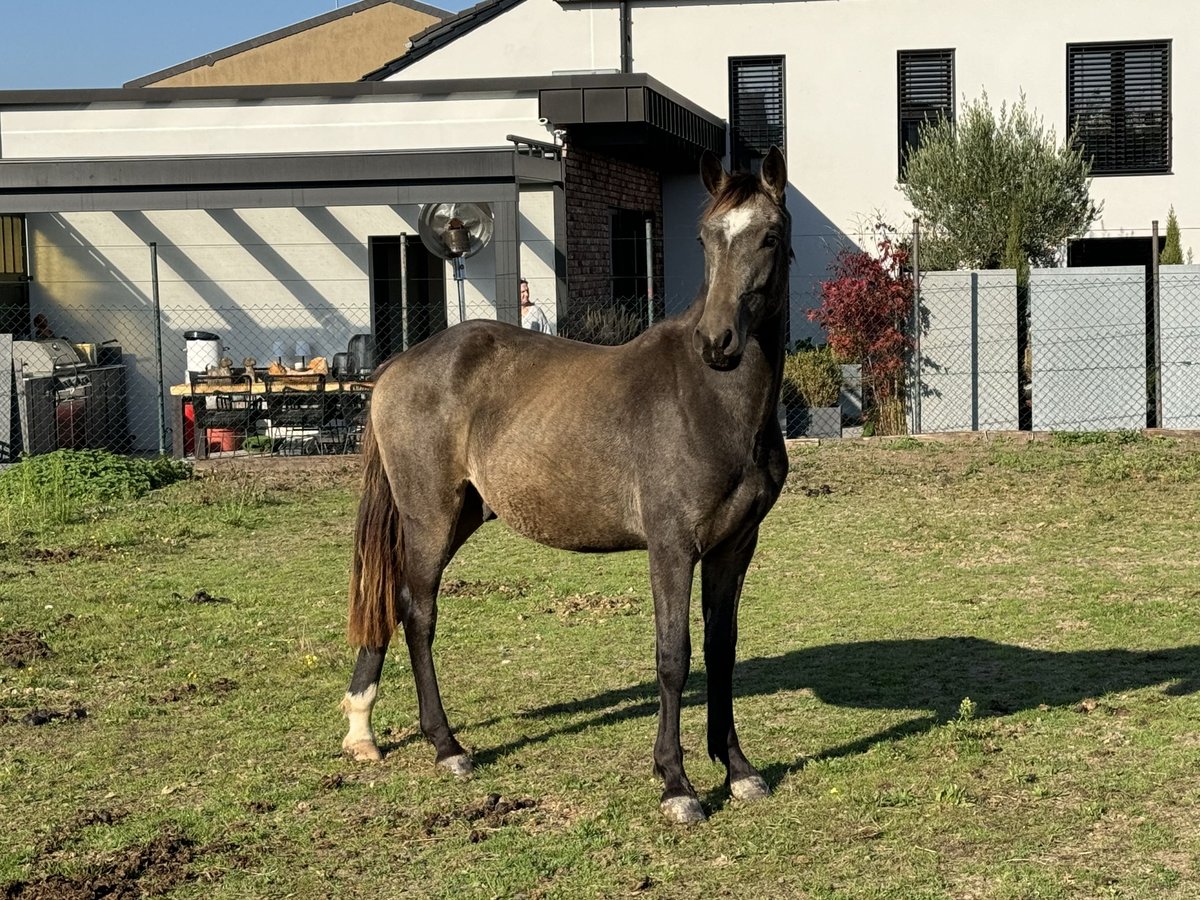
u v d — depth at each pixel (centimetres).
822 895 425
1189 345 1598
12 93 1633
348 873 455
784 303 479
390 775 550
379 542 565
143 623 809
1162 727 568
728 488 480
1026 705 608
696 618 811
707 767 545
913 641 725
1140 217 2227
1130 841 457
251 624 805
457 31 2267
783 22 2239
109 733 609
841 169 2255
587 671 690
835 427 1609
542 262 1661
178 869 459
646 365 502
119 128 1639
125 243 1752
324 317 1753
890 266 1655
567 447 510
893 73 2233
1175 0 2188
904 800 499
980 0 2216
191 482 1339
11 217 1723
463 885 441
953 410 1638
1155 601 791
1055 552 943
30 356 1539
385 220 1736
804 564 930
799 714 610
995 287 1619
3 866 460
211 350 1655
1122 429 1575
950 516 1084
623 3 2238
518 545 1037
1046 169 1919
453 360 552
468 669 700
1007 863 443
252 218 1744
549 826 489
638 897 430
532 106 1602
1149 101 2219
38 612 838
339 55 3378
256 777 547
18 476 1283
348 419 1554
